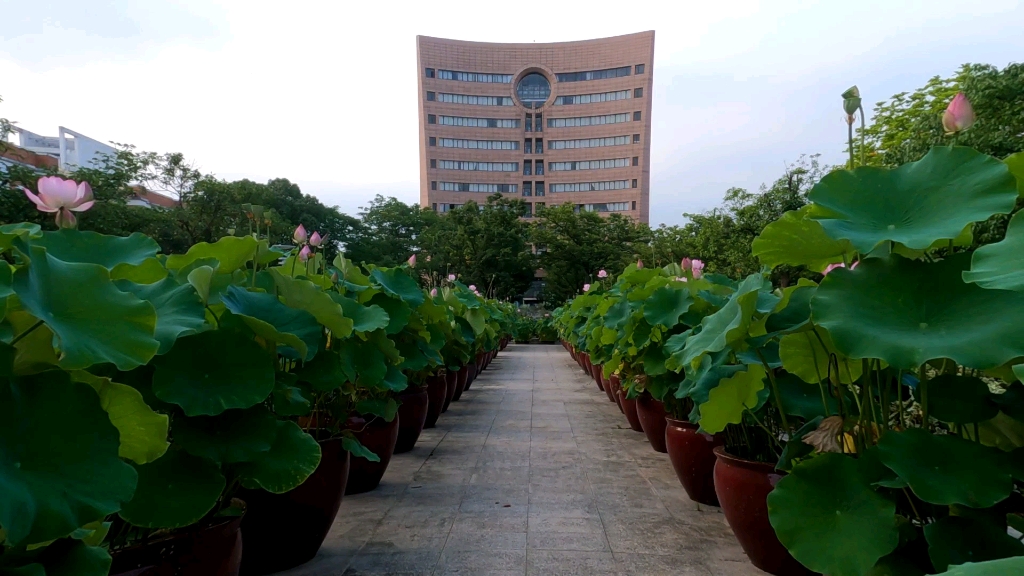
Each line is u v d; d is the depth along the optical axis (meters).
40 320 1.15
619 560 2.52
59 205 2.25
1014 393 1.60
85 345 1.19
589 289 9.14
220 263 2.62
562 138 57.53
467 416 6.13
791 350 2.11
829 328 1.50
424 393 4.48
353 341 2.96
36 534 0.97
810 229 1.91
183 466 1.64
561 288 25.83
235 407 1.68
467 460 4.27
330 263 4.56
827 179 1.89
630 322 3.74
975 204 1.55
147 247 2.38
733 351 2.43
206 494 1.60
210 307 2.08
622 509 3.18
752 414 2.40
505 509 3.18
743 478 2.30
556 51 57.38
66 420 1.10
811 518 1.63
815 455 1.94
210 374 1.74
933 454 1.50
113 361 1.22
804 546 1.59
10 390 1.06
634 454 4.45
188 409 1.61
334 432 2.75
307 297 2.32
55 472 1.05
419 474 3.88
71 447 1.09
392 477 3.81
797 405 2.35
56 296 1.23
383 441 3.44
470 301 7.72
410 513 3.12
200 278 1.89
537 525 2.94
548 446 4.73
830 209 1.79
